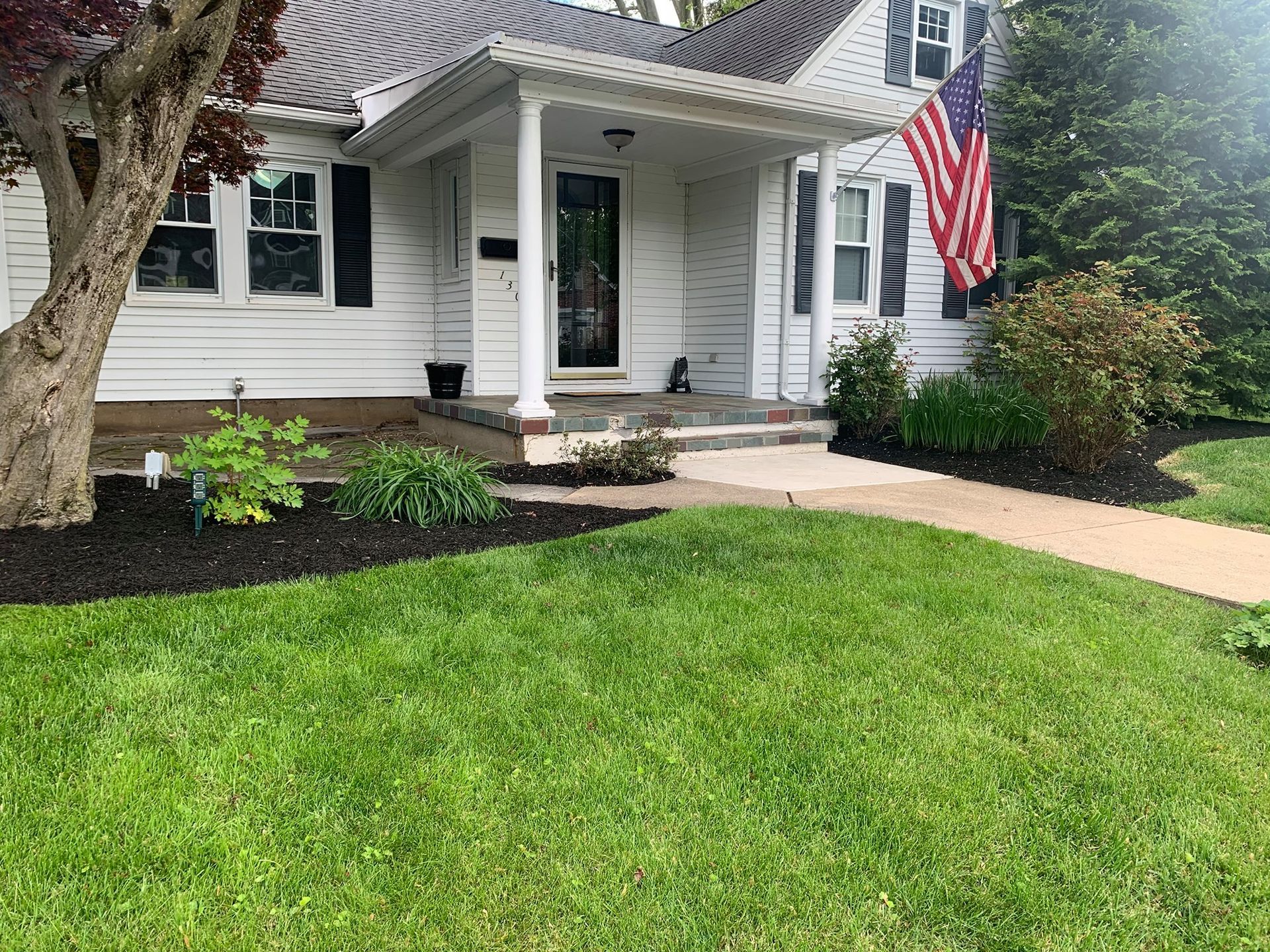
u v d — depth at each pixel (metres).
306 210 9.16
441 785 2.25
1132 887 1.97
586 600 3.60
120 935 1.72
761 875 1.96
